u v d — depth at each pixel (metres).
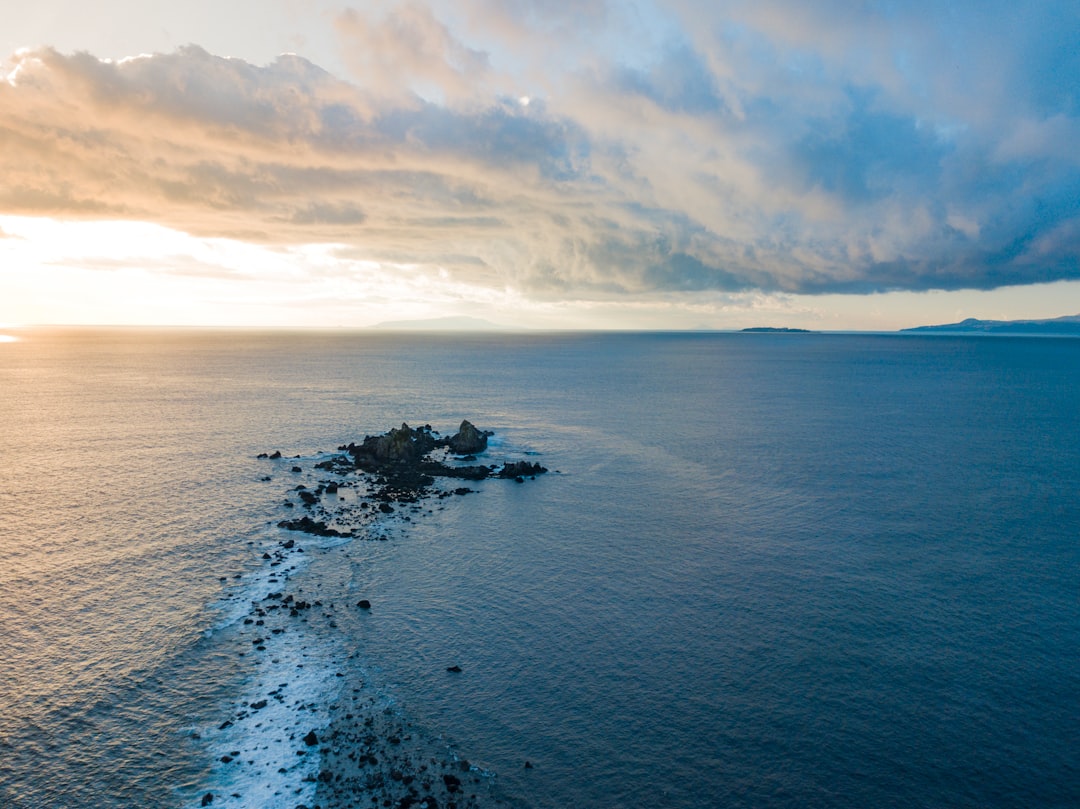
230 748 30.17
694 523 60.72
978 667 37.06
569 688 35.00
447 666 36.94
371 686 34.97
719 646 39.16
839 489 71.94
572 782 28.36
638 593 46.09
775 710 33.25
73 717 32.03
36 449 87.25
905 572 49.56
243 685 34.88
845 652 38.53
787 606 44.19
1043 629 41.19
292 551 52.97
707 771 29.06
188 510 62.53
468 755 29.92
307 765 29.19
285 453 87.31
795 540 56.31
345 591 46.00
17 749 29.81
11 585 45.59
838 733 31.56
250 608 43.16
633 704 33.66
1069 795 27.84
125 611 42.38
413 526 59.84
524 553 53.38
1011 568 50.31
